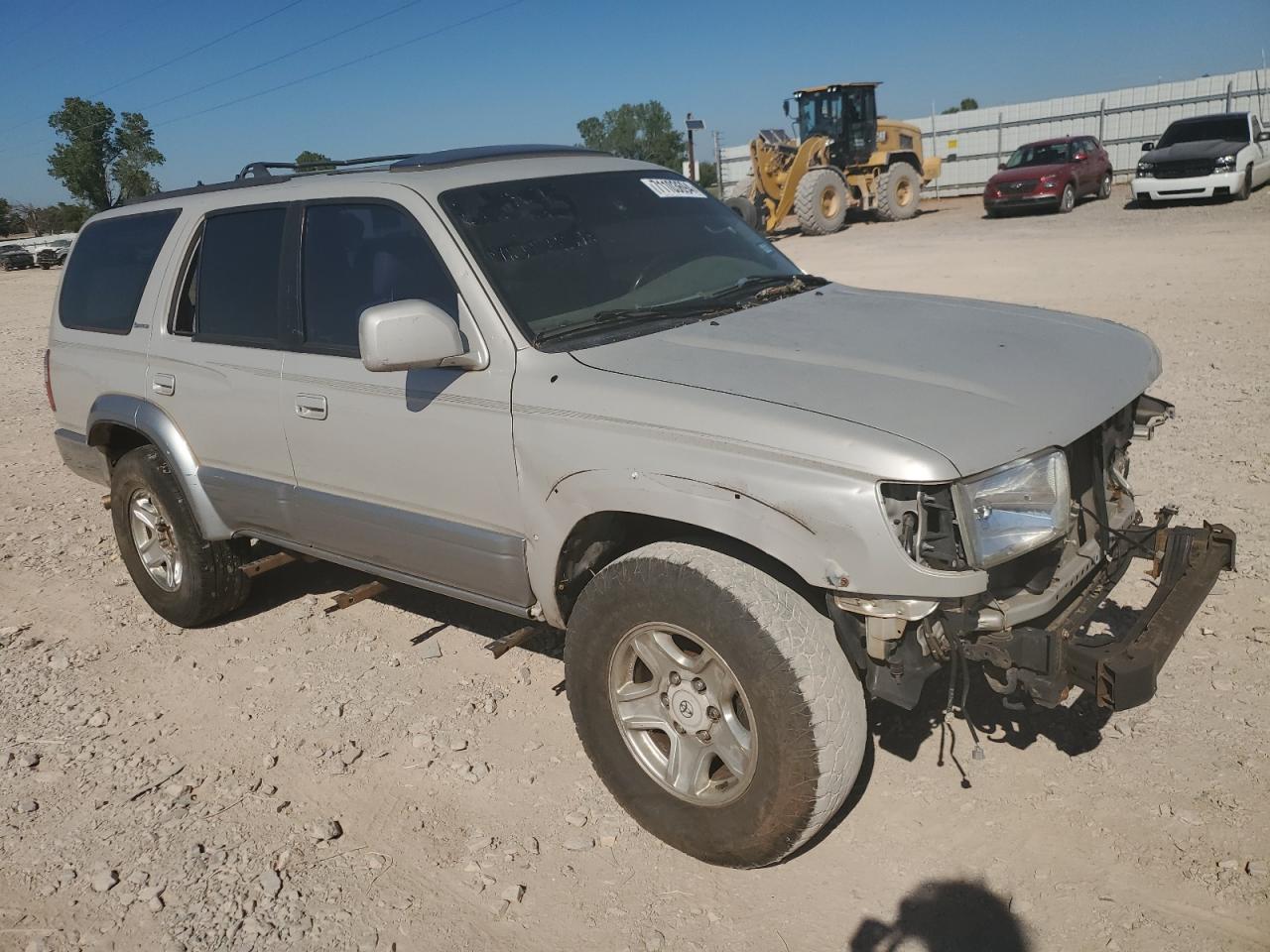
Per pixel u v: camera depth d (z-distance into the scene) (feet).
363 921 9.68
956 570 8.46
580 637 10.30
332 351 12.44
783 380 9.61
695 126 75.46
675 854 10.34
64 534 21.68
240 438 13.85
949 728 11.85
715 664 9.45
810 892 9.64
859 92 80.33
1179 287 38.01
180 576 15.81
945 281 45.52
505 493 10.92
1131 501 11.32
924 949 8.88
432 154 13.12
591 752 10.67
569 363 10.48
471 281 11.05
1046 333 11.09
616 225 12.64
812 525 8.60
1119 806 10.28
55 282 101.35
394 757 12.33
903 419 8.73
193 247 14.70
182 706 13.94
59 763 12.69
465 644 15.10
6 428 32.63
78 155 202.69
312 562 18.39
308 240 12.91
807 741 8.82
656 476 9.43
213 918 9.80
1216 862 9.43
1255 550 15.14
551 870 10.22
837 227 77.61
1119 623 13.66
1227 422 21.45
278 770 12.25
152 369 14.96
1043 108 101.60
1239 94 90.74
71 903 10.14
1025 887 9.43
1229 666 12.35
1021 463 8.71
